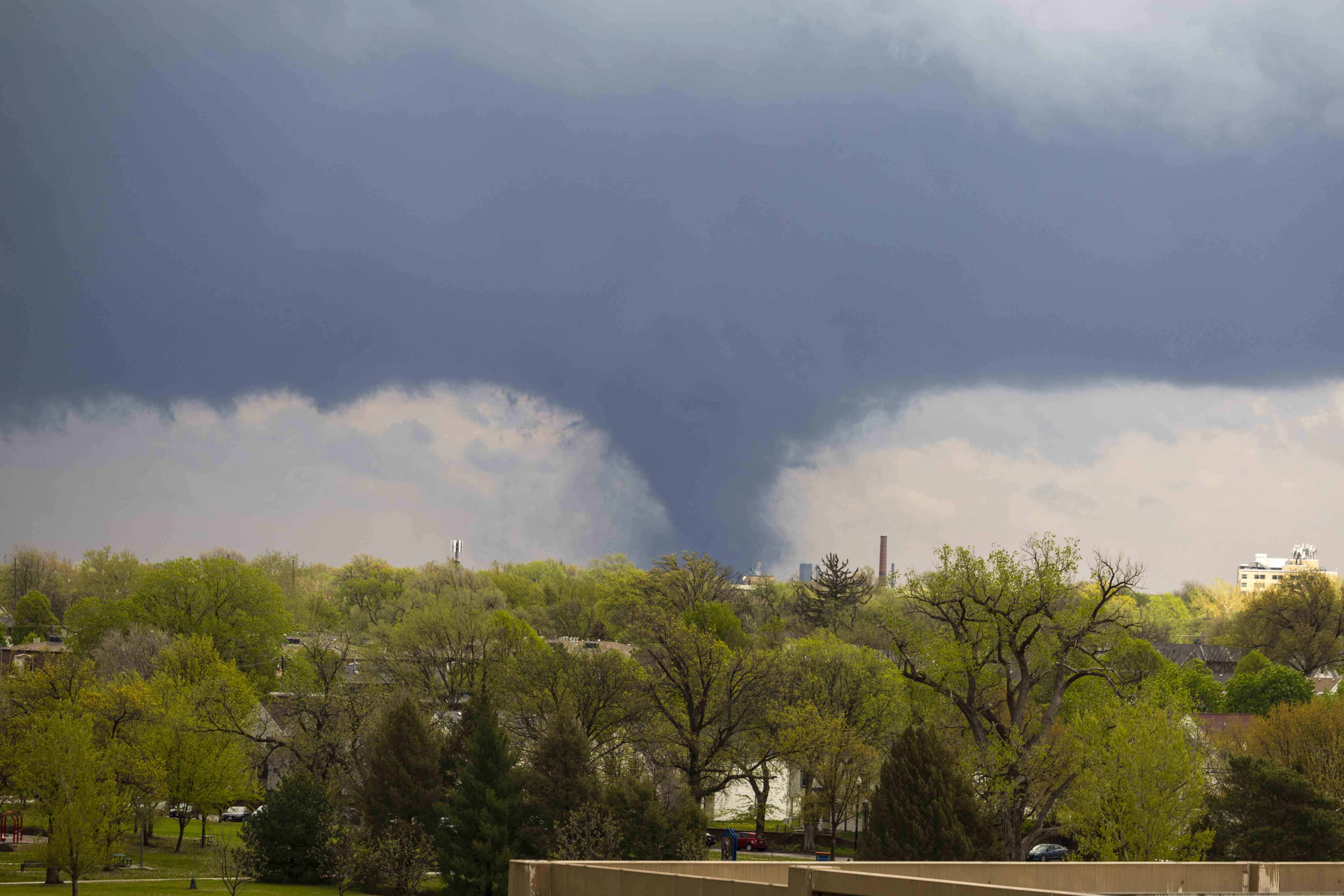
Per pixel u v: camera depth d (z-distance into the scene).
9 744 67.00
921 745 49.72
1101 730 50.06
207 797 69.19
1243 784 55.50
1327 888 21.17
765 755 74.94
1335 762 63.38
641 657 74.94
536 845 57.50
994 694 58.53
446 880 56.91
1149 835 46.53
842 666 83.25
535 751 62.34
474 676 77.06
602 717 69.81
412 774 61.28
